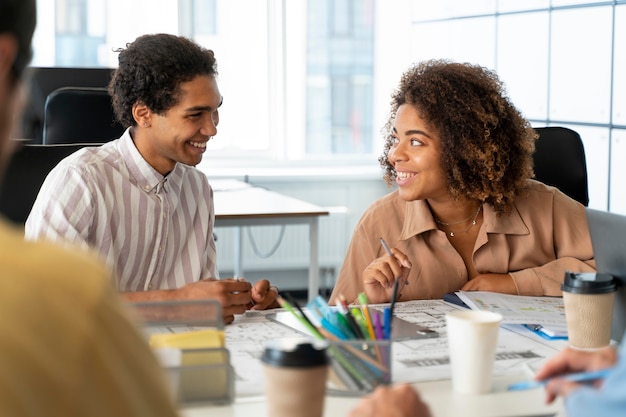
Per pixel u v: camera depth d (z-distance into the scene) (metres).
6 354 0.54
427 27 5.30
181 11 5.34
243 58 5.50
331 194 5.50
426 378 1.53
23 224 2.41
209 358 1.38
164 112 2.19
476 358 1.45
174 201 2.32
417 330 1.82
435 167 2.24
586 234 2.38
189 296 1.94
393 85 5.73
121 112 2.24
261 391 1.45
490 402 1.43
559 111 4.01
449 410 1.38
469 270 2.34
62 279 0.59
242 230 4.97
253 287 2.07
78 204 2.13
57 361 0.56
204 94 2.20
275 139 5.63
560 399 1.44
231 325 1.90
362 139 5.81
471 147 2.22
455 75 2.25
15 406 0.53
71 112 3.18
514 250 2.34
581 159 2.76
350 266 2.36
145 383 0.62
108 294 0.61
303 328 1.83
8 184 2.40
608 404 1.05
